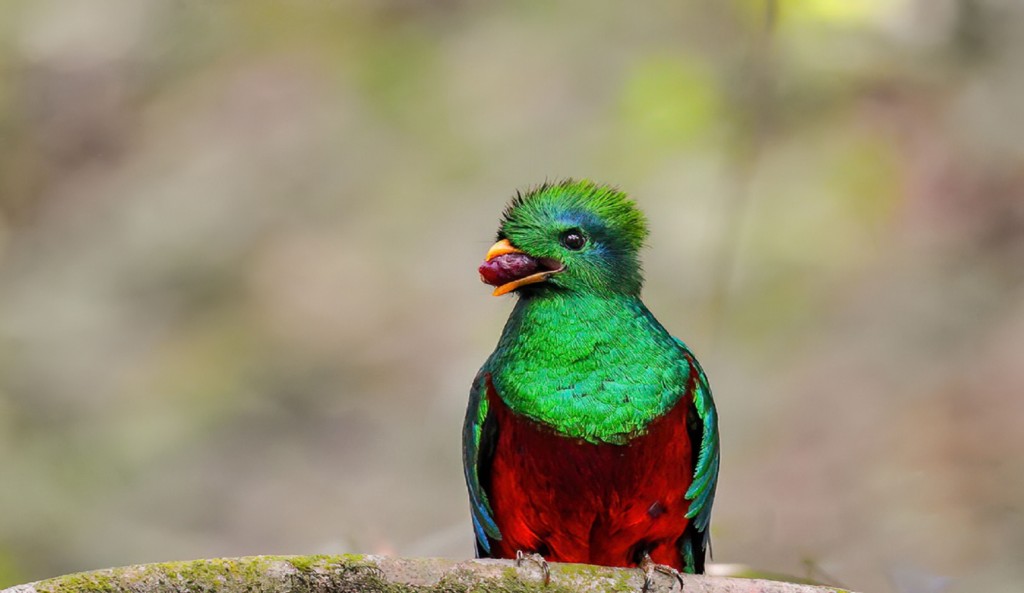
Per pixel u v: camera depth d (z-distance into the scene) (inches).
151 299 634.2
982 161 584.7
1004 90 576.4
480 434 277.1
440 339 627.8
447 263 637.3
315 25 680.4
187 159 665.6
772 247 573.3
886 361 574.6
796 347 570.9
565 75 633.6
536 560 242.8
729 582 244.1
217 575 223.3
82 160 661.3
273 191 658.2
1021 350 570.6
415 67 658.2
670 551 280.4
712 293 551.8
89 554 550.3
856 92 570.9
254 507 584.4
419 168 650.2
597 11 631.8
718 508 521.0
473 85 649.0
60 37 663.1
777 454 546.6
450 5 669.9
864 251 582.2
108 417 593.3
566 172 613.9
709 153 554.6
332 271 639.8
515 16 657.0
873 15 545.0
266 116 668.7
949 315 581.0
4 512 549.0
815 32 544.1
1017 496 516.1
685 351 279.6
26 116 660.1
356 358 622.8
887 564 476.7
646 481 269.7
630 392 267.9
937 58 571.2
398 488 590.2
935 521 500.7
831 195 573.3
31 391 593.9
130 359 614.2
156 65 676.7
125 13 671.8
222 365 618.8
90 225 649.0
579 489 269.6
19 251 639.8
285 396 617.0
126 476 577.9
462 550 380.5
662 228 553.3
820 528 506.0
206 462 589.6
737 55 567.5
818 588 240.1
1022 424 544.1
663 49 591.8
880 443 553.3
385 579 229.1
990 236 590.6
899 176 583.5
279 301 637.9
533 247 273.1
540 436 268.4
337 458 598.9
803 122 569.6
